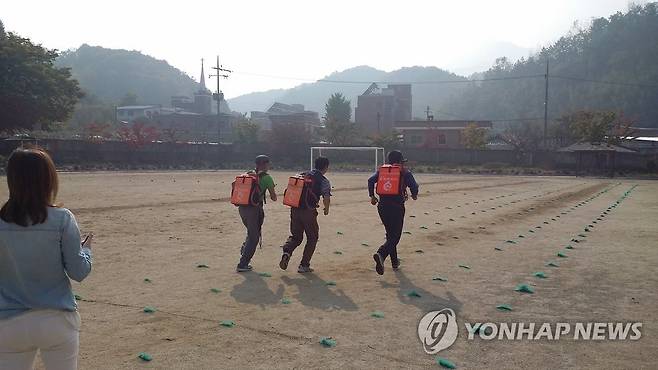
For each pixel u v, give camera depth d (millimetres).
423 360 4410
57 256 2633
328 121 69688
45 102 44844
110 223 12500
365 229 12172
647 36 135500
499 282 7156
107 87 181250
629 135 62312
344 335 5016
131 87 185625
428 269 7961
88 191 21953
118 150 51281
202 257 8742
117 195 20031
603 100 117938
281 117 99875
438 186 29953
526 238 11031
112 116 102875
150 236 10750
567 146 58844
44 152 2693
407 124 74750
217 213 14586
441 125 73250
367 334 5047
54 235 2615
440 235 11414
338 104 87812
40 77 44719
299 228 7684
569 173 49406
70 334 2695
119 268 7852
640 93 111562
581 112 59594
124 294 6434
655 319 5539
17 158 2605
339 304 6062
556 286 6941
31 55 45312
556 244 10281
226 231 11516
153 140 57156
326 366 4270
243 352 4562
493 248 9820
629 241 10688
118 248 9422
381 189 7555
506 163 57250
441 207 17656
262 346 4711
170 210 15258
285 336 4973
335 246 9977
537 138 66500
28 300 2566
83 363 4277
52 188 2691
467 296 6434
